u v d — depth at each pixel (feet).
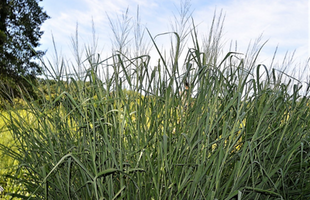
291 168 6.41
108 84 6.21
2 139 10.05
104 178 5.63
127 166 5.43
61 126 6.72
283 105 7.19
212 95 6.24
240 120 5.29
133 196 5.50
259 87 6.51
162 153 5.35
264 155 6.12
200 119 5.77
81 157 5.84
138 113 5.94
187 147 5.78
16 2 59.72
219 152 5.41
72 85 6.81
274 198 5.94
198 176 5.01
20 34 59.41
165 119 5.39
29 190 6.41
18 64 52.29
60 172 5.97
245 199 5.81
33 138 6.40
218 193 5.40
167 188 5.16
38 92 6.59
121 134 5.50
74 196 5.95
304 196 6.28
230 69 6.70
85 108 5.75
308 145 6.46
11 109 6.59
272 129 6.55
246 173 5.53
